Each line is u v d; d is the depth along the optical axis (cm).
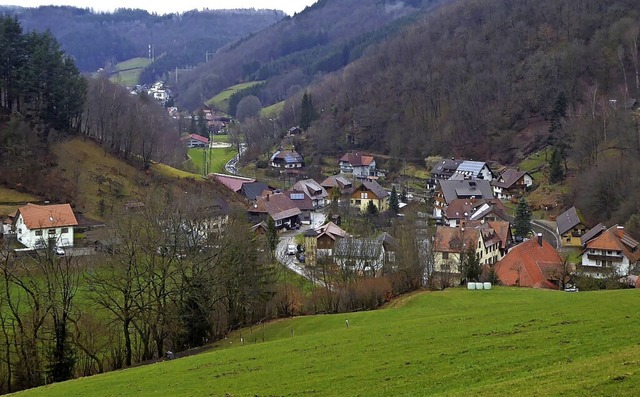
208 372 4047
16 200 10606
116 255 6781
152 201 8938
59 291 6419
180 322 6141
